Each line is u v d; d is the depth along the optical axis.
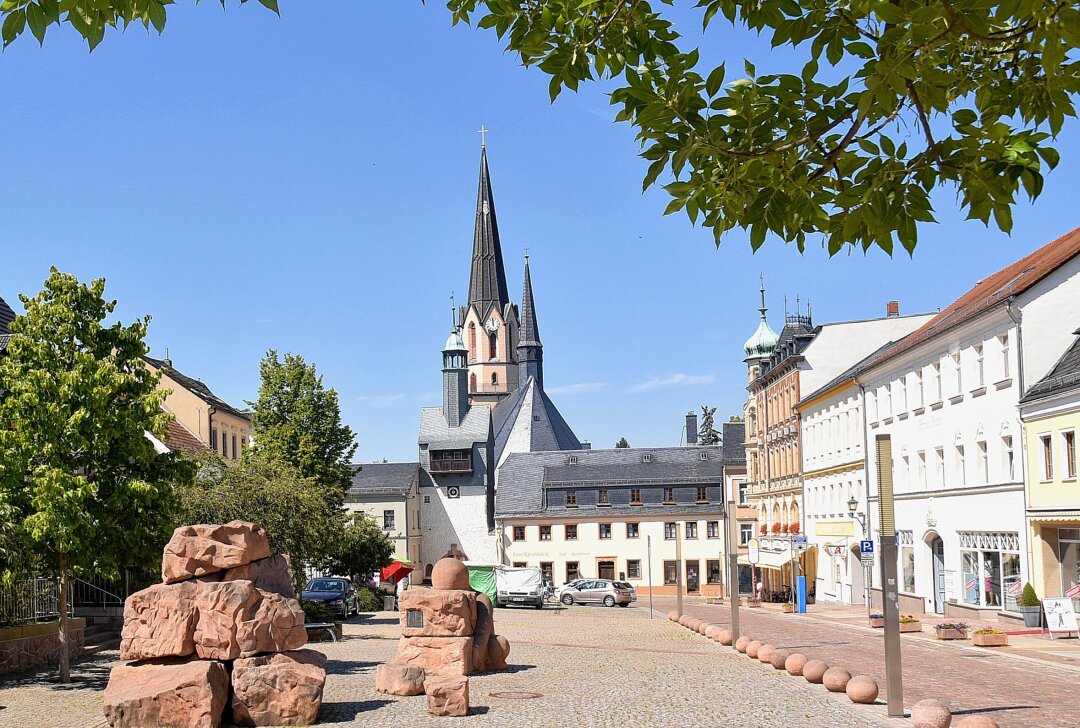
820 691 20.78
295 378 58.62
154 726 16.52
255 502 40.03
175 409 62.81
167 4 6.24
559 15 7.52
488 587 69.31
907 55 6.14
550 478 100.50
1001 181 6.84
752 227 7.39
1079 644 29.89
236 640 17.34
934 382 44.81
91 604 33.41
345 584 53.03
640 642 35.50
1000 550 38.25
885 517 17.62
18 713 18.66
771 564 66.12
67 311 23.28
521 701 19.91
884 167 7.00
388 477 109.50
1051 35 6.21
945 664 25.95
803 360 67.88
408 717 17.92
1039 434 35.03
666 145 7.20
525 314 164.25
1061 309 36.22
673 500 96.94
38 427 22.56
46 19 6.20
